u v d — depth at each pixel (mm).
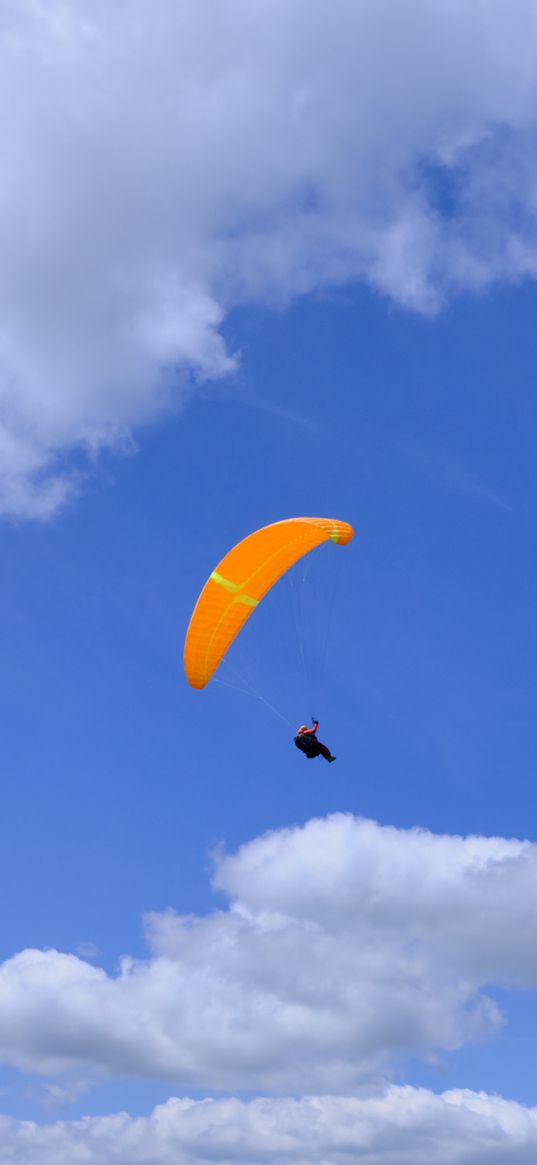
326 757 32688
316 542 35969
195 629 36219
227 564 36094
